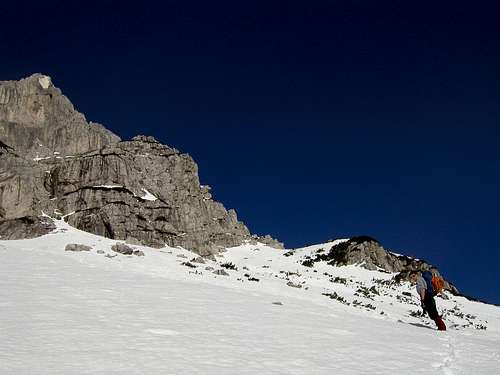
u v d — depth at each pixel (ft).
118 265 110.83
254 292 86.63
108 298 54.29
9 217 146.10
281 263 252.83
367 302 152.46
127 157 203.72
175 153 242.58
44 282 63.67
